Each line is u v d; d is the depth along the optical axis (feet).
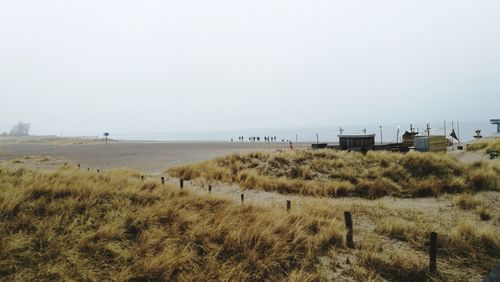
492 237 26.21
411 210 37.65
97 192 27.17
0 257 17.29
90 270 17.56
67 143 278.67
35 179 29.17
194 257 20.38
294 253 22.40
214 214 27.07
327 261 22.38
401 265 21.74
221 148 170.30
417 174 54.49
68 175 33.55
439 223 32.63
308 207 35.14
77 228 21.02
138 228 22.75
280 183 51.01
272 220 26.45
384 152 66.54
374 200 44.47
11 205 22.12
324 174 56.90
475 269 22.03
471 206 38.86
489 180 49.47
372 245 25.26
